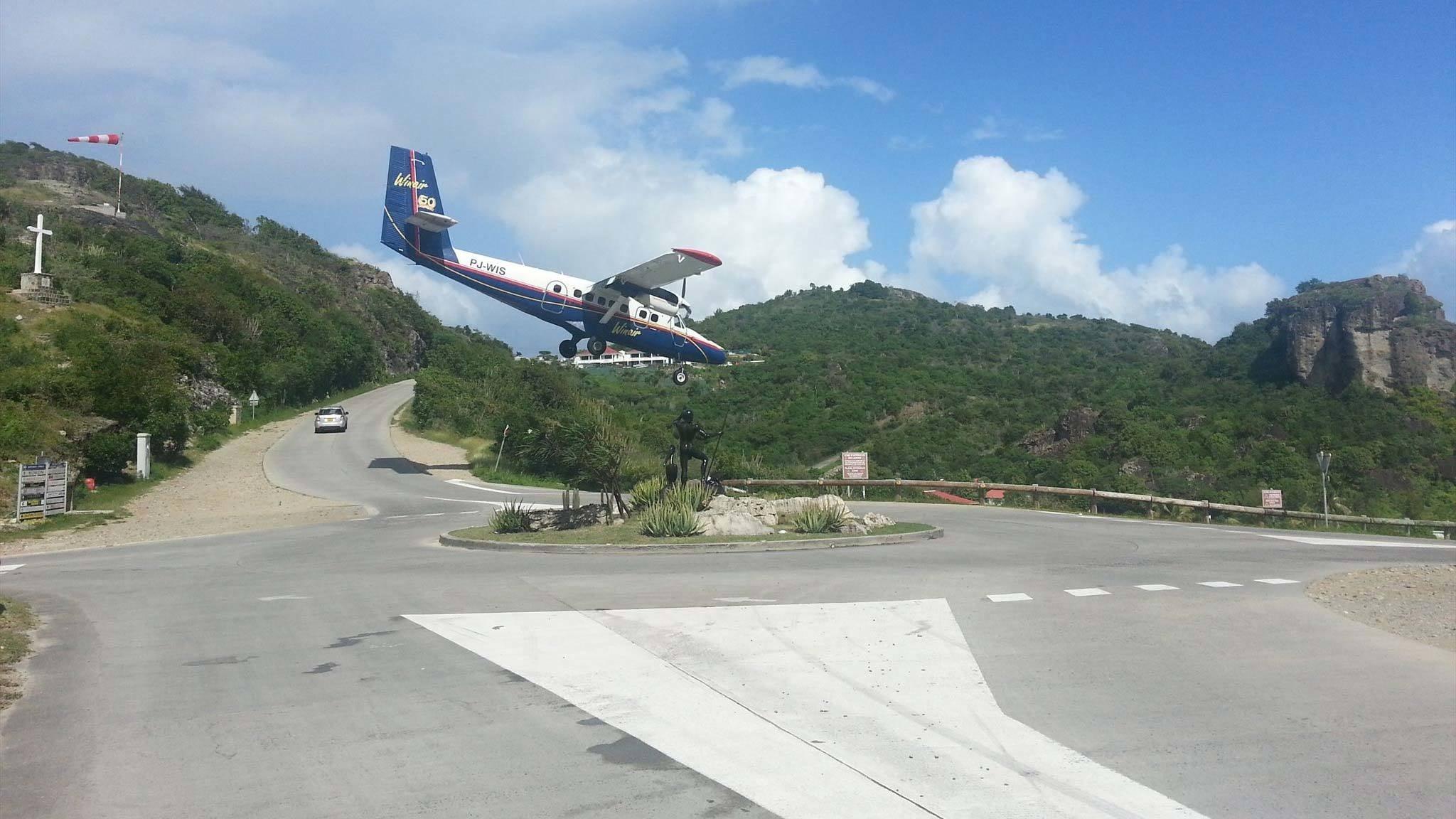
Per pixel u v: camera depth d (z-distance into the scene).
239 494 31.17
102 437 30.81
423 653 7.54
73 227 69.44
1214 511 26.33
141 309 55.84
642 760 5.04
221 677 6.92
